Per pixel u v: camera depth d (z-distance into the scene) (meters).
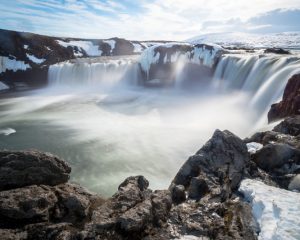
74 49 54.28
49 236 5.88
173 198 7.65
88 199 7.14
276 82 21.98
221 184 7.95
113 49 63.19
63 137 19.89
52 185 7.61
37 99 32.88
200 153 8.95
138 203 6.92
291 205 6.69
